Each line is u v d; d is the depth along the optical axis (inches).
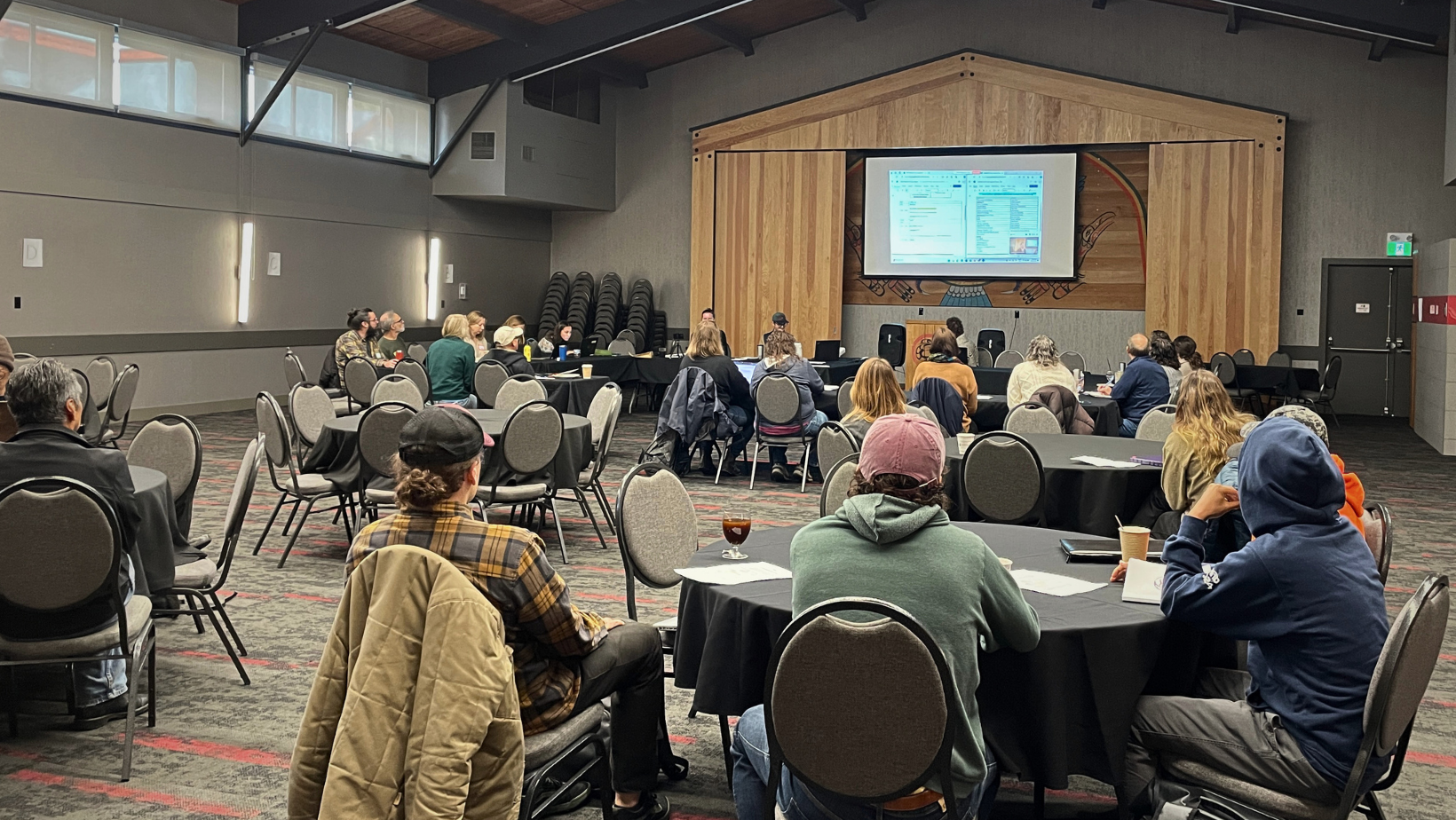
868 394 246.5
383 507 241.1
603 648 106.6
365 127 572.1
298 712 145.5
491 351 390.9
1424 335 491.8
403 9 518.3
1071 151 586.2
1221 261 562.3
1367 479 370.6
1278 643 92.0
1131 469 201.0
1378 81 553.6
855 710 79.3
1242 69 568.7
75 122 430.3
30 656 122.0
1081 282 594.2
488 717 80.7
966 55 592.1
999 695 99.4
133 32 449.7
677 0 537.6
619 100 688.4
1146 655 101.0
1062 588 113.0
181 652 168.9
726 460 362.0
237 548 240.5
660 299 686.5
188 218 480.4
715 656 108.3
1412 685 87.2
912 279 620.7
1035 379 313.7
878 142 607.8
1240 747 93.3
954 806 80.0
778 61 646.5
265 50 505.4
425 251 617.6
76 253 434.6
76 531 118.9
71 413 132.6
